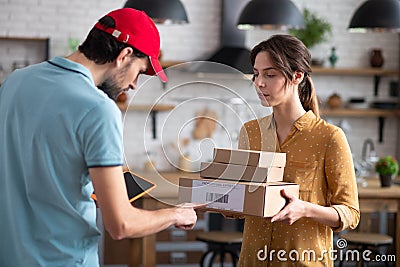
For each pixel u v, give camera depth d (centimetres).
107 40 216
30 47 726
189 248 681
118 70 221
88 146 207
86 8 734
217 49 762
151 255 548
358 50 798
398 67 809
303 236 278
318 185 279
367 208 556
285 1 580
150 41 219
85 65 220
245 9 586
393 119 809
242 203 238
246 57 720
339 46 794
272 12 572
